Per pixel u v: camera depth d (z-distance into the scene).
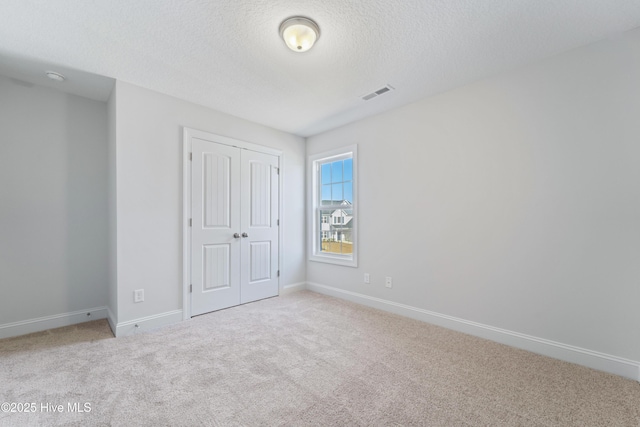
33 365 1.87
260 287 3.45
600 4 1.54
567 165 1.97
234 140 3.20
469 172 2.45
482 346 2.19
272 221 3.60
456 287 2.51
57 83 2.49
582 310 1.91
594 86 1.87
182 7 1.57
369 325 2.62
